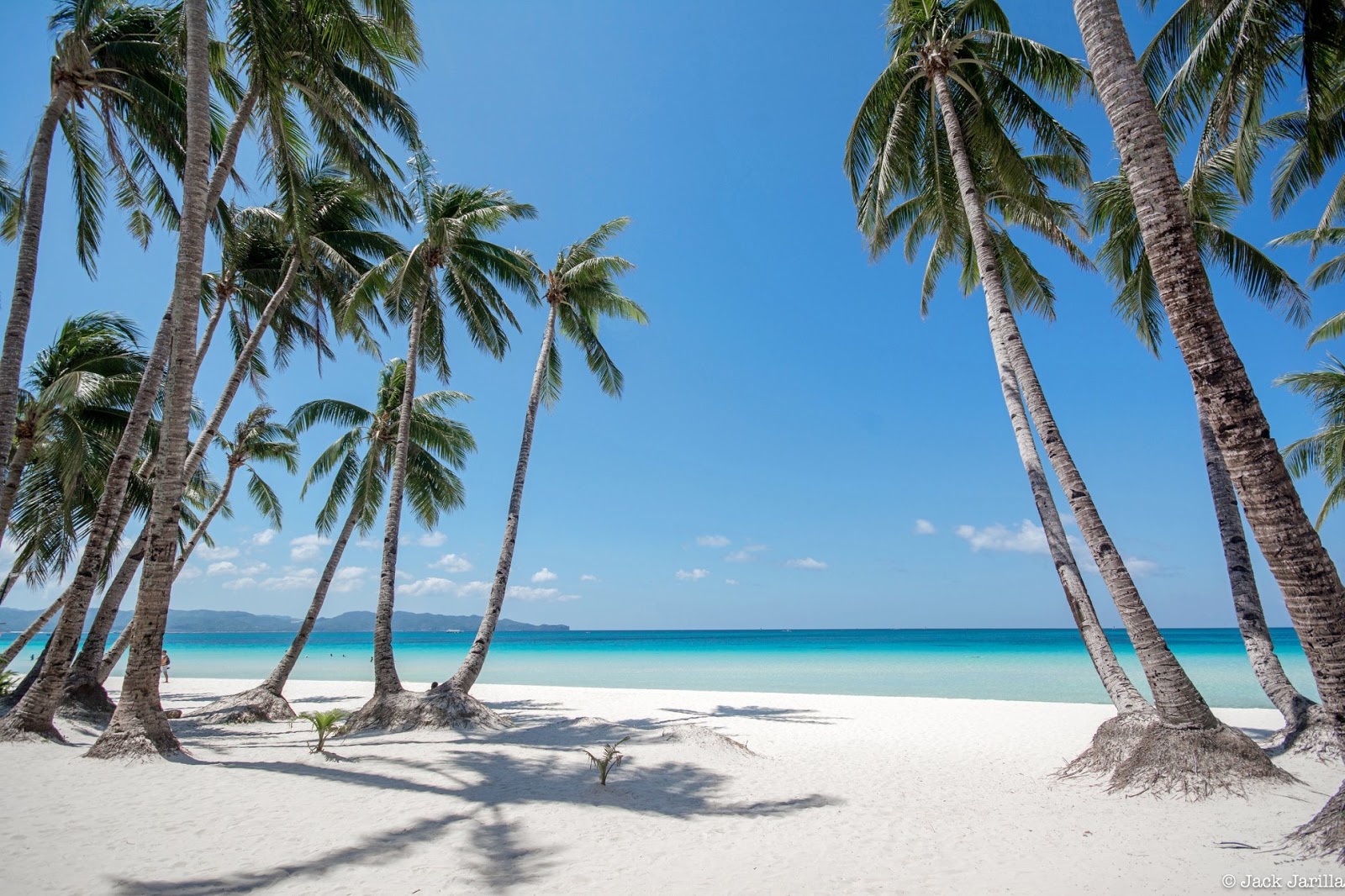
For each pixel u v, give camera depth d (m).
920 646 58.75
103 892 4.77
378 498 20.97
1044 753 10.99
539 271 17.59
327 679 31.03
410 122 13.89
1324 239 15.50
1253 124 9.98
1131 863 5.46
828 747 11.79
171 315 11.23
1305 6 9.16
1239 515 11.28
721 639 110.75
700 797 7.95
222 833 6.16
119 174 13.04
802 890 4.97
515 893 4.91
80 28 10.72
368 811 6.96
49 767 8.26
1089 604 9.82
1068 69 11.31
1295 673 25.95
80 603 10.35
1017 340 10.16
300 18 10.88
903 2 11.95
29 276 10.61
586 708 18.11
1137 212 5.99
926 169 13.83
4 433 10.09
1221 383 5.36
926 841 6.21
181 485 9.74
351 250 17.05
